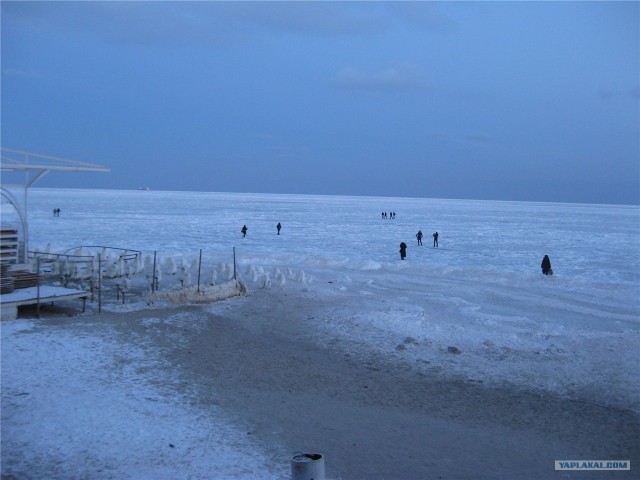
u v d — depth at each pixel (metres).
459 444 8.30
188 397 9.67
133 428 8.12
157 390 9.92
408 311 16.61
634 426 9.14
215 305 17.66
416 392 10.67
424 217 97.56
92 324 14.26
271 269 24.72
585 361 12.31
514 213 130.75
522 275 24.69
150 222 64.25
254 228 60.53
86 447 7.48
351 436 8.38
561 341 13.81
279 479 6.76
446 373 11.77
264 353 12.88
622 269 33.91
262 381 10.94
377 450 7.90
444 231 64.38
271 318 16.22
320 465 5.44
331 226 67.62
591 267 34.66
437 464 7.52
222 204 137.50
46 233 46.81
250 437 8.07
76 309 16.17
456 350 12.98
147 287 20.33
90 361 11.30
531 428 9.06
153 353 12.23
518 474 7.33
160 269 22.48
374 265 27.53
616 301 20.25
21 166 18.05
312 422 8.88
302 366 12.05
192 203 138.12
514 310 18.38
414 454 7.83
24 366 10.69
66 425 8.14
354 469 7.23
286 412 9.28
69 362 11.12
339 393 10.52
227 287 18.84
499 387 10.98
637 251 45.31
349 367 12.13
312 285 21.59
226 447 7.67
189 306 17.33
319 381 11.15
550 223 89.88
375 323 15.17
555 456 7.98
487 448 8.20
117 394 9.55
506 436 8.71
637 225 89.00
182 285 19.28
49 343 12.23
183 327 14.68
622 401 10.22
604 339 13.90
